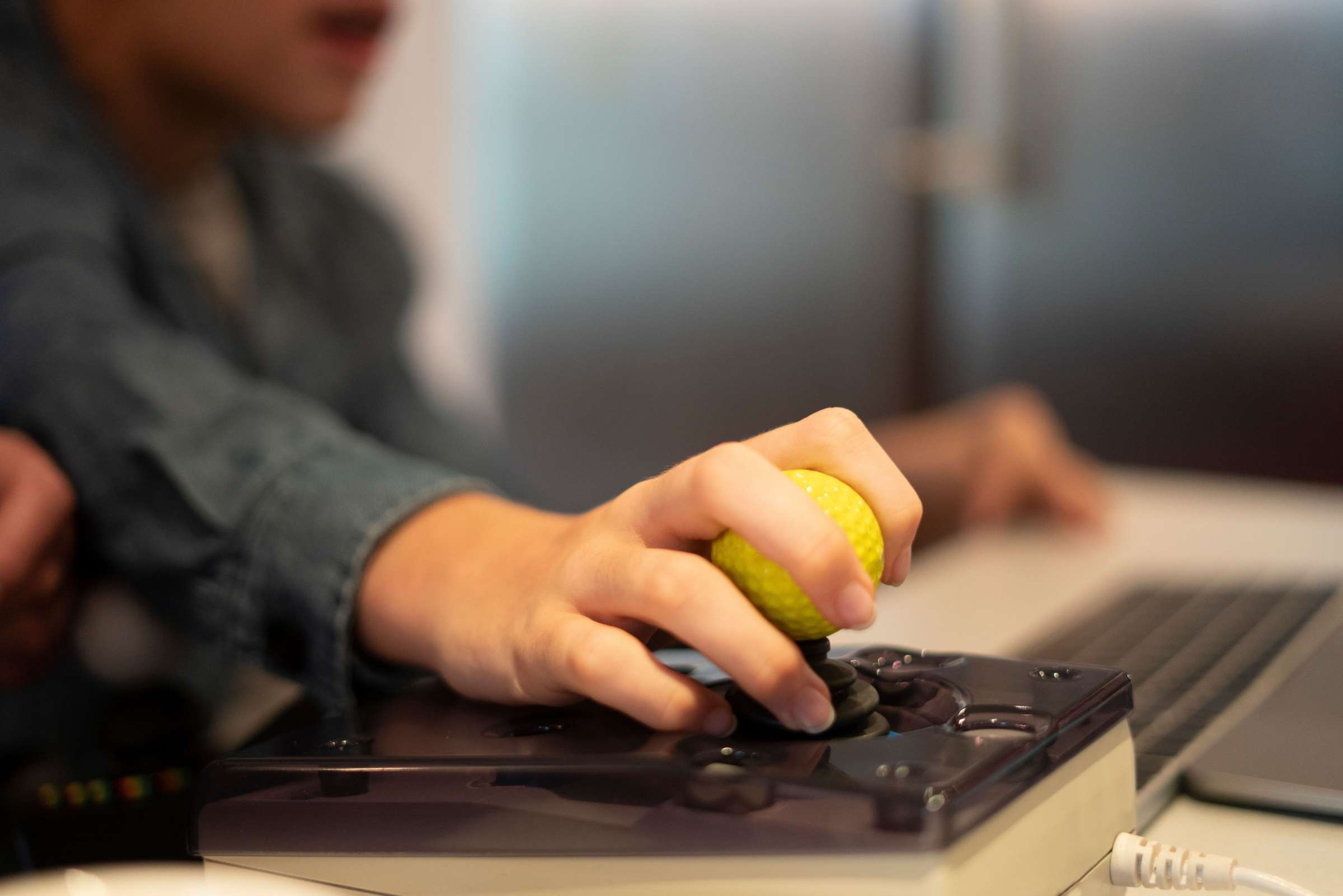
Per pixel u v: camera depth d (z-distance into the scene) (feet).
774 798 1.57
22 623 2.36
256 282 4.34
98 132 3.28
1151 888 1.74
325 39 3.68
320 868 1.70
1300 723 2.06
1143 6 9.25
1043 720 1.68
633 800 1.62
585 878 1.63
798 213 10.82
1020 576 3.50
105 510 2.34
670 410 10.80
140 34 3.54
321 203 4.72
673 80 10.24
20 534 2.27
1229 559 3.55
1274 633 2.48
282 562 2.16
